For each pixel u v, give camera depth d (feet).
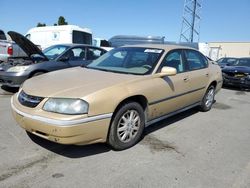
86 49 27.12
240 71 34.50
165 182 10.25
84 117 10.72
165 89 14.60
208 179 10.68
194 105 18.89
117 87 12.05
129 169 11.04
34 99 11.32
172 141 14.34
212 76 20.22
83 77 13.17
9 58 26.58
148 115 13.91
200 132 16.11
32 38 45.88
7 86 24.67
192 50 18.74
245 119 19.76
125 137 12.77
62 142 10.63
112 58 16.52
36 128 11.00
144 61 15.14
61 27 42.24
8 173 10.23
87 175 10.41
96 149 12.60
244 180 10.77
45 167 10.82
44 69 23.22
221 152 13.34
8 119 16.16
